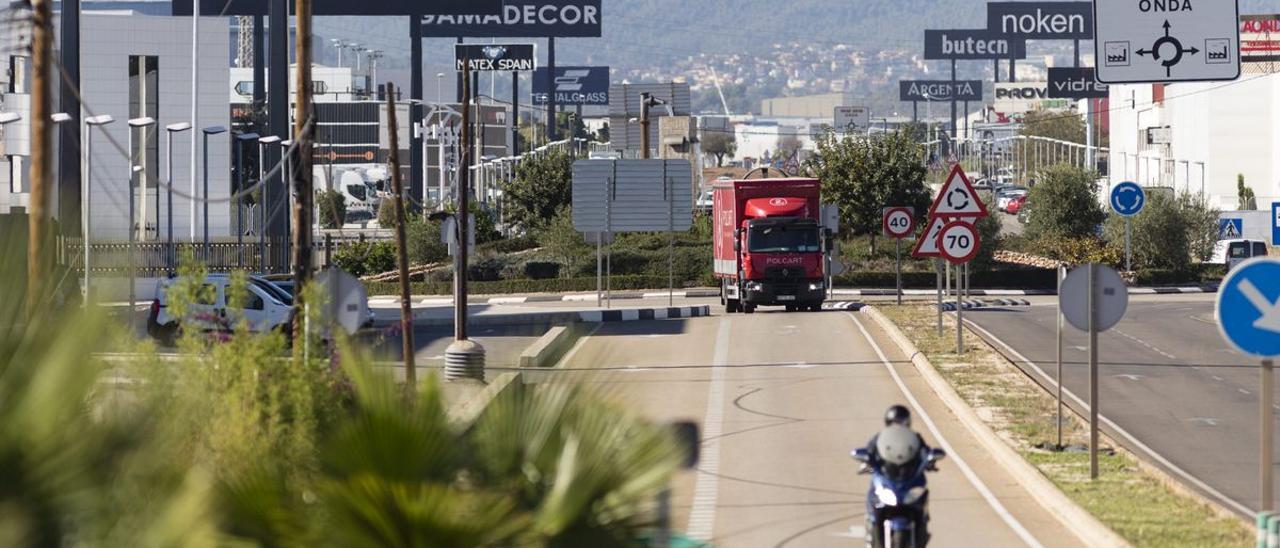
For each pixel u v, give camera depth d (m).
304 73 70.81
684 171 154.38
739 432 65.88
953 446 62.50
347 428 20.59
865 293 181.12
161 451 17.83
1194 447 61.06
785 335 115.25
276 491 20.84
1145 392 79.19
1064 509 46.75
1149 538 41.09
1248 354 35.88
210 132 166.62
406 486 19.92
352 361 21.66
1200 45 77.00
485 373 83.88
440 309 142.38
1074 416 68.81
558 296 179.75
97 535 16.56
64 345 17.02
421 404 20.95
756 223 143.88
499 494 20.27
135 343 31.98
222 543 19.89
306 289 41.19
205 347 37.94
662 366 93.25
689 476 55.12
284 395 34.44
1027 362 95.06
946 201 90.81
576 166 153.38
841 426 67.56
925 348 98.75
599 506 20.45
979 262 190.75
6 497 16.00
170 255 163.50
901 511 37.44
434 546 20.00
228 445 29.06
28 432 16.30
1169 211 194.50
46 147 50.97
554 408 21.08
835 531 44.91
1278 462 56.84
